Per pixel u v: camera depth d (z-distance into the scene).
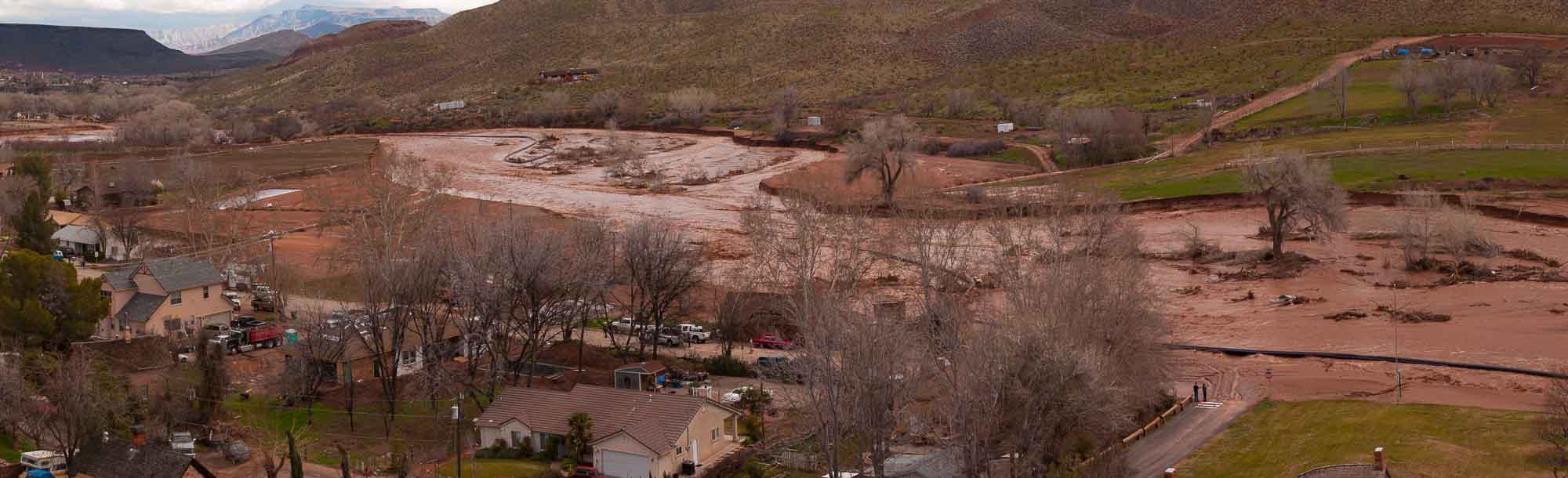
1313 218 120.94
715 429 64.88
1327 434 65.31
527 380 79.69
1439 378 78.94
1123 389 61.72
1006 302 85.75
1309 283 110.88
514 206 172.38
